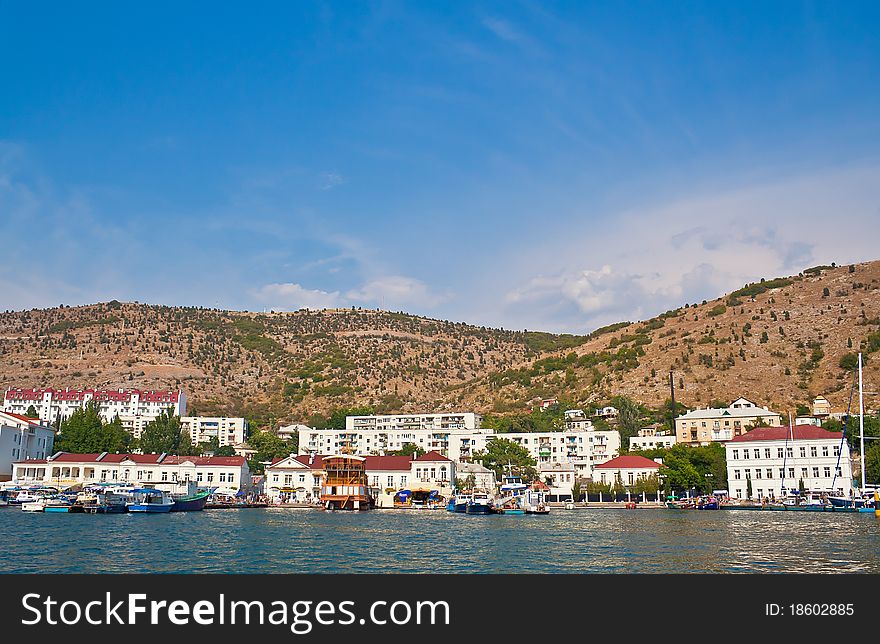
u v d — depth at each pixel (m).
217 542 81.94
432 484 196.75
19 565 61.91
